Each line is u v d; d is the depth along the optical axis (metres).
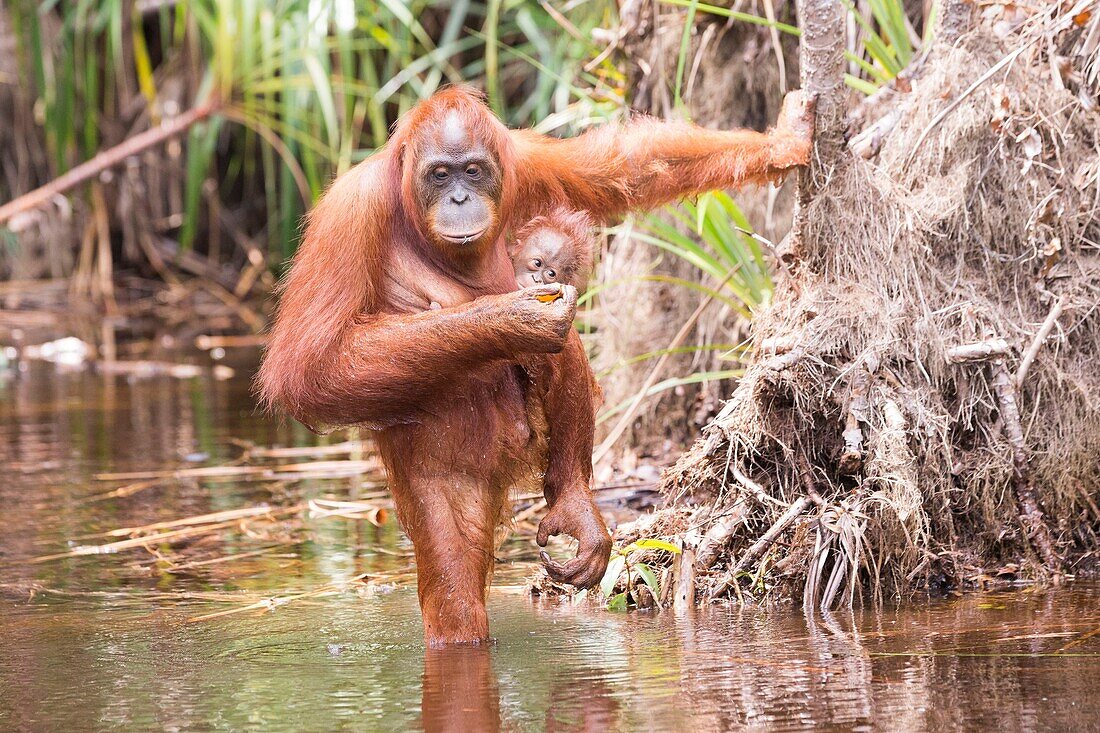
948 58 6.37
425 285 4.96
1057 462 6.05
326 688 4.34
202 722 4.01
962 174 6.25
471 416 4.95
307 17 14.80
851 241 6.04
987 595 5.51
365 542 6.97
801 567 5.58
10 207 16.39
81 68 18.91
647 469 8.12
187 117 16.33
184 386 13.15
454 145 4.73
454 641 4.91
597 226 5.83
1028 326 6.18
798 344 5.92
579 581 5.13
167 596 5.89
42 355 15.42
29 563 6.60
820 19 5.68
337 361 4.76
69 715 4.13
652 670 4.41
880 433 5.78
